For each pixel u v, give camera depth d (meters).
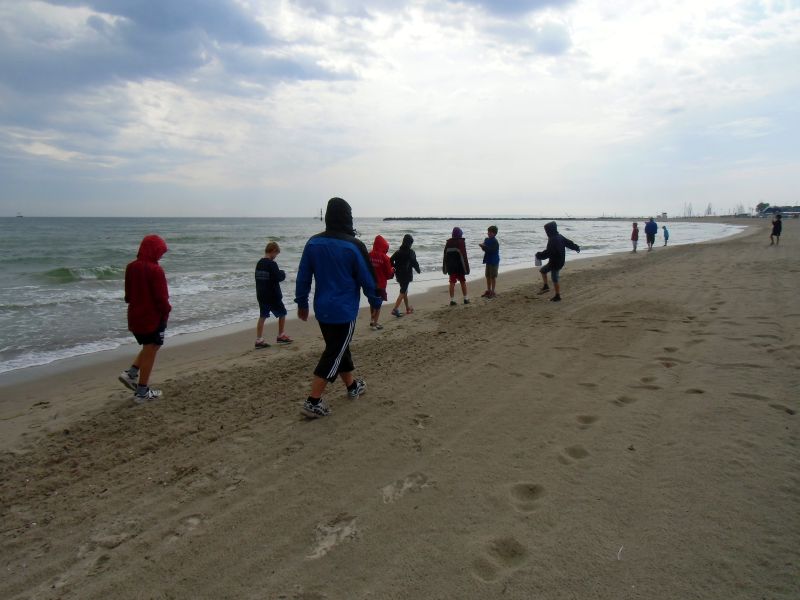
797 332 6.16
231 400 4.89
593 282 13.34
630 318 7.90
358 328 8.53
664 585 2.15
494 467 3.28
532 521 2.67
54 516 2.96
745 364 5.05
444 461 3.40
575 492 2.93
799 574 2.15
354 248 4.20
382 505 2.90
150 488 3.24
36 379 6.32
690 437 3.52
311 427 4.10
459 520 2.72
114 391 5.58
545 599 2.11
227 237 45.22
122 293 13.70
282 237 45.19
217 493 3.13
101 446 3.94
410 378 5.31
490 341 6.90
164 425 4.31
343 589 2.23
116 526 2.83
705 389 4.45
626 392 4.56
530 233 66.31
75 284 15.58
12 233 56.22
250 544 2.60
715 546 2.38
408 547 2.51
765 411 3.86
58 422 4.53
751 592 2.07
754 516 2.59
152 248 4.80
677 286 11.31
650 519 2.62
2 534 2.80
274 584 2.29
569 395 4.56
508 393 4.68
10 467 3.63
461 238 10.52
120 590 2.30
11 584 2.38
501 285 14.49
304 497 3.03
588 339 6.70
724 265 15.78
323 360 4.25
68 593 2.30
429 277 17.77
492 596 2.14
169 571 2.42
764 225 73.31
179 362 6.92
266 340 8.28
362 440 3.79
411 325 8.55
